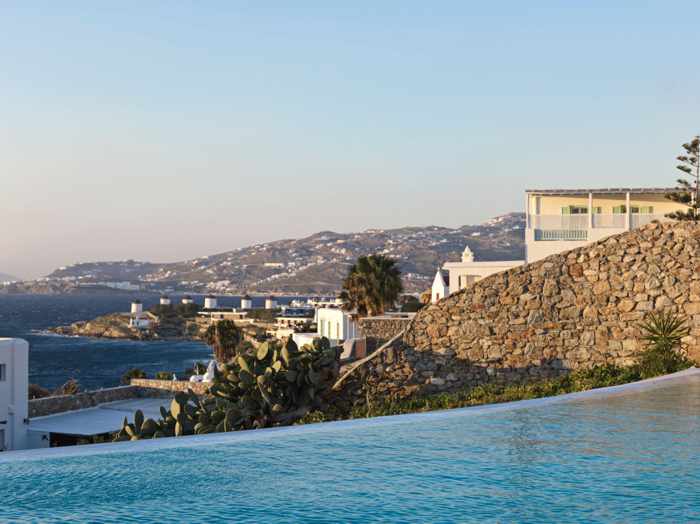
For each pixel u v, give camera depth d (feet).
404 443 37.76
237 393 65.26
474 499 27.68
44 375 464.24
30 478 30.53
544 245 138.10
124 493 28.45
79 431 130.52
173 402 66.33
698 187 148.25
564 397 53.72
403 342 75.82
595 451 35.37
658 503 27.17
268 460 33.96
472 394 70.90
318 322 256.52
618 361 72.59
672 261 72.23
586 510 26.37
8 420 132.05
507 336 74.59
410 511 26.30
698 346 71.00
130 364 526.98
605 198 152.76
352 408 70.85
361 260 220.02
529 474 31.27
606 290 73.41
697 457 34.09
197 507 26.76
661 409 47.21
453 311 75.61
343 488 29.17
